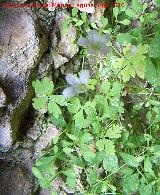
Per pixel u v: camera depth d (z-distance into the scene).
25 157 0.28
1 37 0.24
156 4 0.27
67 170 0.27
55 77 0.27
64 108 0.27
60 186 0.29
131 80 0.28
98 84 0.27
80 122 0.26
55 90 0.28
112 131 0.26
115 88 0.26
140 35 0.27
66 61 0.27
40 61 0.26
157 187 0.27
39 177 0.27
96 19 0.27
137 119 0.28
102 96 0.26
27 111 0.27
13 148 0.27
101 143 0.25
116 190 0.28
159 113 0.26
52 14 0.26
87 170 0.28
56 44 0.27
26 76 0.25
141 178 0.27
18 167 0.28
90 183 0.27
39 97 0.25
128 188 0.26
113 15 0.27
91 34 0.24
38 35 0.25
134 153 0.27
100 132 0.26
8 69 0.24
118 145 0.27
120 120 0.27
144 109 0.28
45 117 0.27
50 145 0.28
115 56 0.27
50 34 0.26
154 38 0.26
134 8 0.26
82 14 0.27
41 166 0.27
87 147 0.26
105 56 0.27
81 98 0.27
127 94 0.28
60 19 0.26
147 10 0.28
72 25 0.26
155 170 0.27
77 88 0.25
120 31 0.28
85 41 0.24
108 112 0.26
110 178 0.28
